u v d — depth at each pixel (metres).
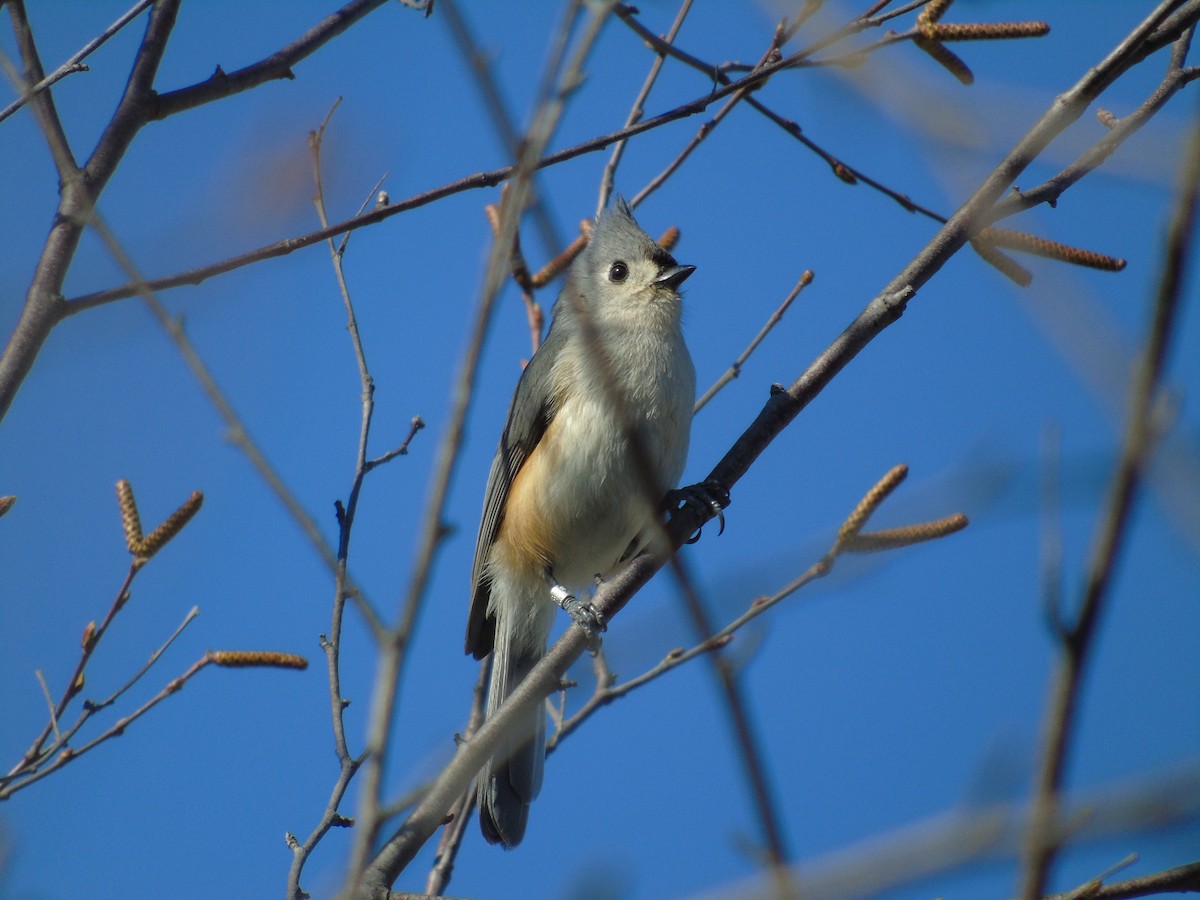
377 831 3.38
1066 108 7.05
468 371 3.25
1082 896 5.88
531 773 8.85
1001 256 7.49
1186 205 2.36
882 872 2.60
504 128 3.25
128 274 3.86
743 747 2.83
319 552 3.60
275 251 6.24
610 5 3.34
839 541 6.71
